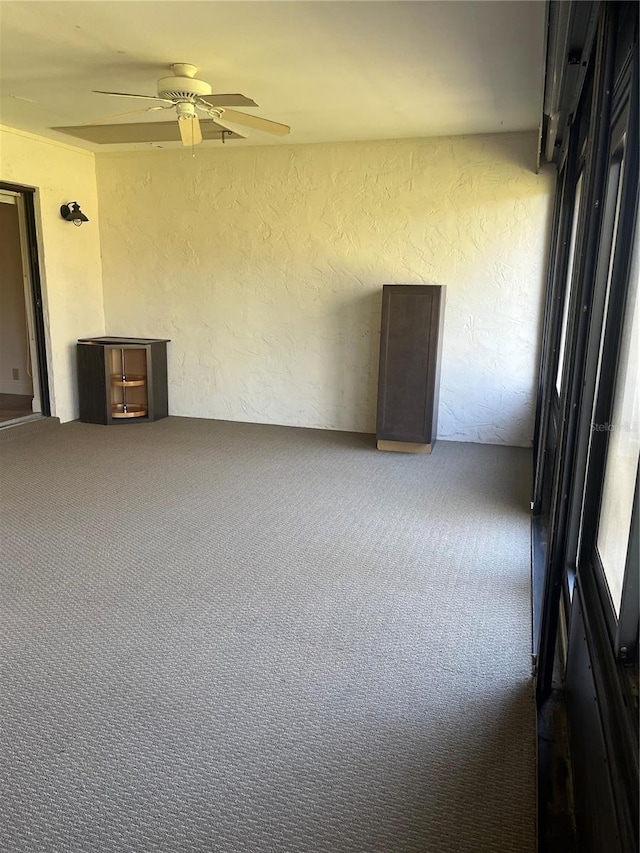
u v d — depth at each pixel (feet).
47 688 7.45
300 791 6.04
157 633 8.60
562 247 12.74
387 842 5.52
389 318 16.75
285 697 7.35
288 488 14.42
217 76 12.06
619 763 4.08
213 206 19.47
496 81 12.09
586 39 7.04
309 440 18.57
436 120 15.31
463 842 5.53
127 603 9.35
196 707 7.17
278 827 5.65
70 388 20.17
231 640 8.47
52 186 18.62
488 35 9.77
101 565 10.53
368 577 10.28
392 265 18.25
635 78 5.31
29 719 6.94
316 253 18.83
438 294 16.38
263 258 19.36
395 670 7.88
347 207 18.28
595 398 6.64
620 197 6.35
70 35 10.18
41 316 19.11
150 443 17.93
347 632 8.70
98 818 5.72
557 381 14.67
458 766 6.37
